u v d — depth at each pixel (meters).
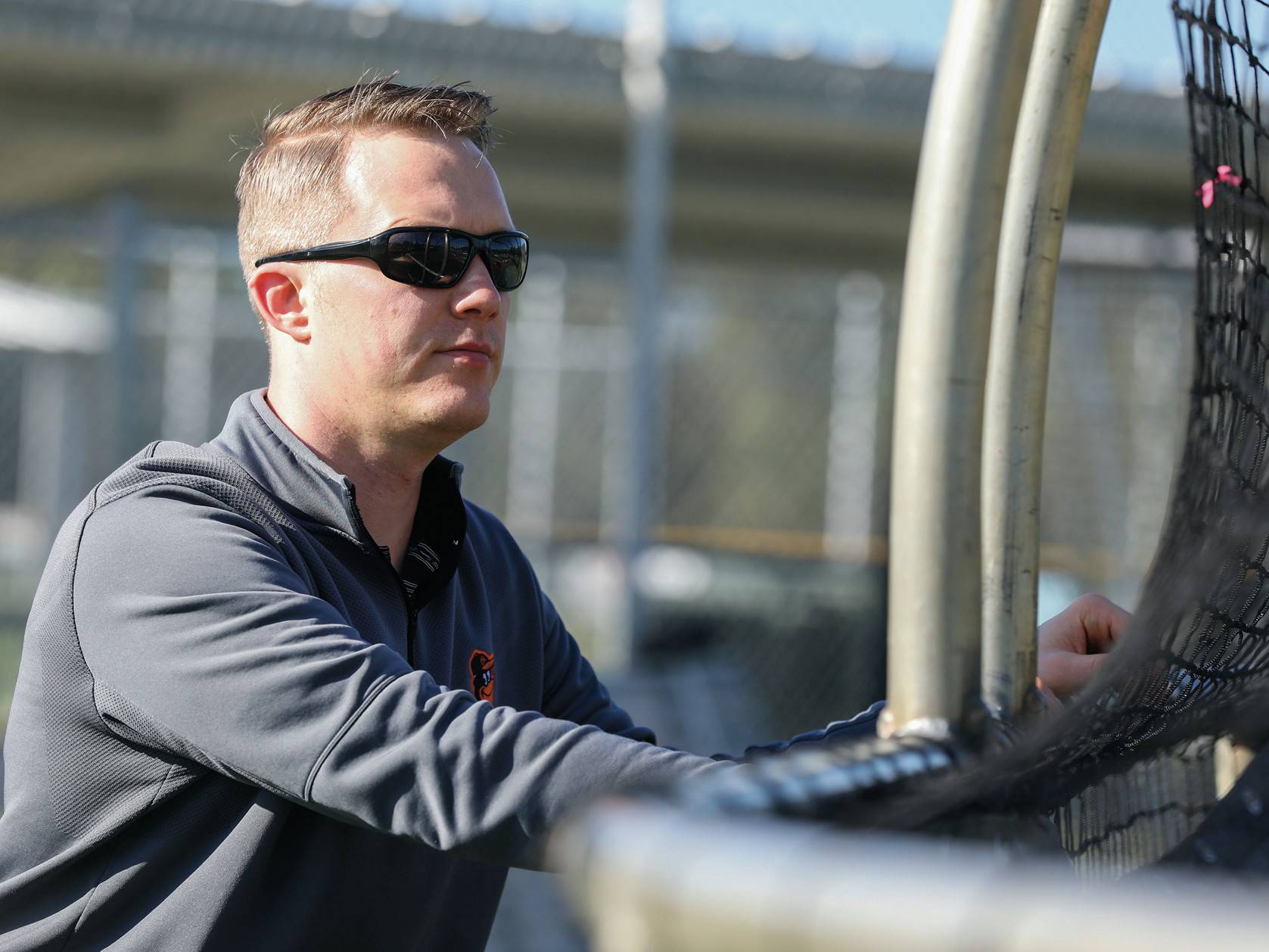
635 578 21.55
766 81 25.05
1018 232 3.45
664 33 22.41
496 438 37.88
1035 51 3.43
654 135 22.30
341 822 5.37
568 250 34.16
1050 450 31.39
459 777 4.38
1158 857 3.58
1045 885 1.11
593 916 1.38
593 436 41.47
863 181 33.91
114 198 25.97
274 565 5.20
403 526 6.34
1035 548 3.37
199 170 32.94
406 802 4.47
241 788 5.29
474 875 6.27
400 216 6.00
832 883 1.18
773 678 23.34
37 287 37.50
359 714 4.58
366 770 4.50
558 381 36.69
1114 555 27.81
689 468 45.03
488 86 24.72
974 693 2.71
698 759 4.40
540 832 4.30
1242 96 3.61
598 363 35.31
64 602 5.36
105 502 5.50
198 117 28.97
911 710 2.72
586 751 4.37
